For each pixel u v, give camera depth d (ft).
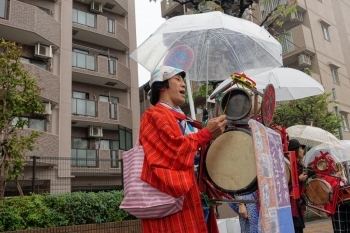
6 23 41.60
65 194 23.08
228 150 7.45
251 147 7.18
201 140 6.41
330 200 13.99
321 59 60.54
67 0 52.24
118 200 24.39
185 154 6.13
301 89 17.42
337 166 18.42
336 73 63.05
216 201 7.54
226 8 23.89
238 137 7.40
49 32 46.60
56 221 21.50
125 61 62.13
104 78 55.26
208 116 11.36
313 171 14.57
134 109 60.54
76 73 52.42
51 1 50.52
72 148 48.55
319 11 65.10
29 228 20.22
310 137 16.74
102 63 55.36
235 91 7.72
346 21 69.87
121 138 55.01
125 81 58.75
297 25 62.18
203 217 6.50
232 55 12.88
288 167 12.26
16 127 25.81
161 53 12.89
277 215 7.12
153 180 6.23
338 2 70.33
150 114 6.70
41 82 43.37
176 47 11.14
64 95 47.60
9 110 26.32
